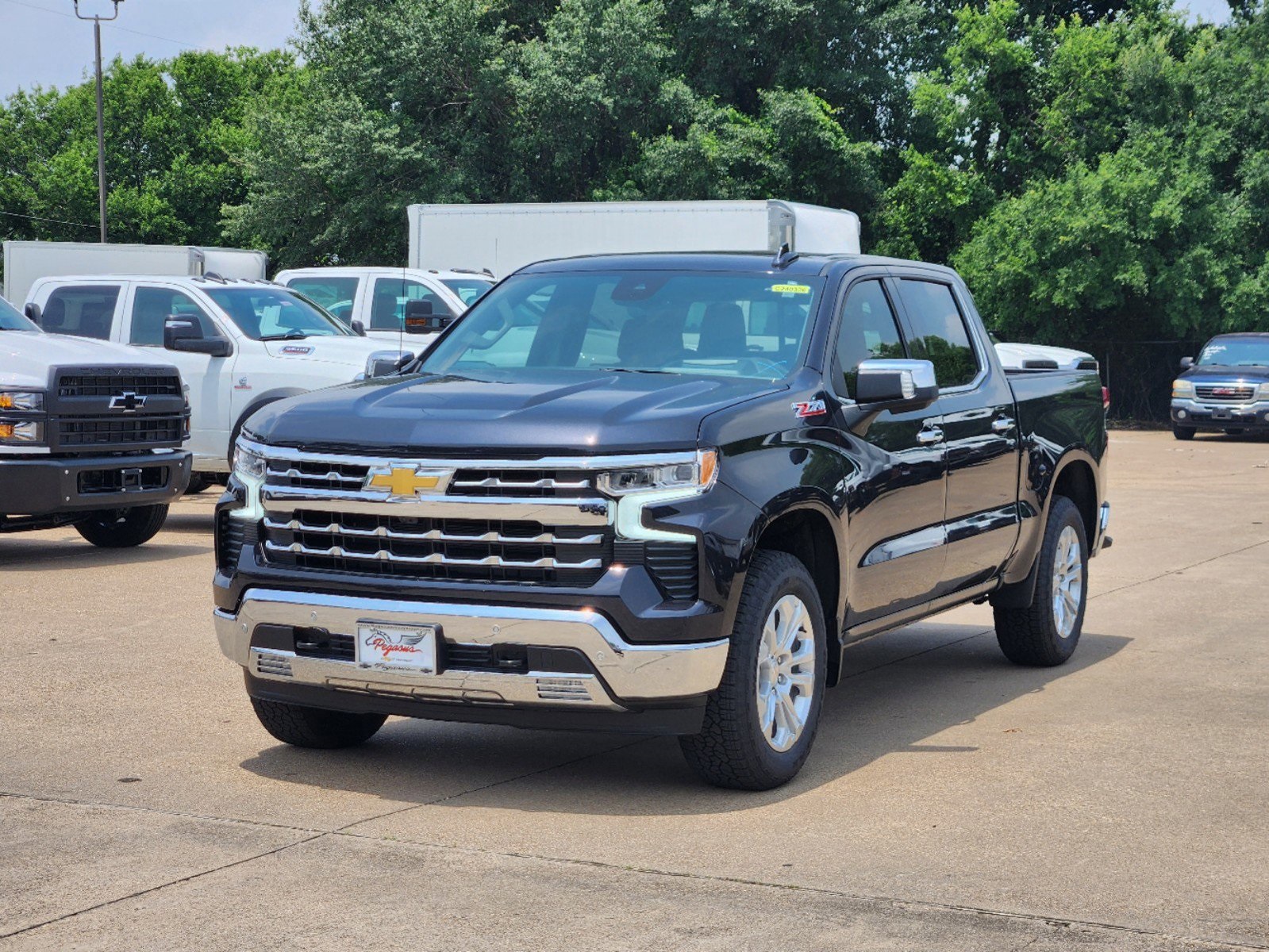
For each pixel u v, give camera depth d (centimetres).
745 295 636
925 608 680
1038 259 3406
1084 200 3334
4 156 6581
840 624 598
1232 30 3803
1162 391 3641
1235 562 1215
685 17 4356
